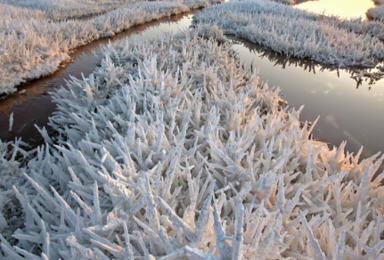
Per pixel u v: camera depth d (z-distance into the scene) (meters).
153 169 1.88
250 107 3.54
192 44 6.38
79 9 11.74
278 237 1.10
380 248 1.33
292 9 12.07
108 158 1.90
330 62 6.42
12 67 4.80
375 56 6.74
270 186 1.87
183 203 1.93
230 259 1.02
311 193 2.04
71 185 1.88
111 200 1.90
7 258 1.70
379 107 4.31
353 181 2.37
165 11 12.63
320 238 1.65
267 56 7.06
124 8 11.81
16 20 7.59
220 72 4.82
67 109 3.55
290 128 2.75
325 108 4.26
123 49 5.39
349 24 9.39
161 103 3.18
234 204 1.78
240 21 10.09
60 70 5.62
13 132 3.45
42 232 1.68
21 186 2.46
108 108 3.14
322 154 2.40
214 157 2.25
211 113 2.89
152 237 1.39
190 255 1.09
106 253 1.52
